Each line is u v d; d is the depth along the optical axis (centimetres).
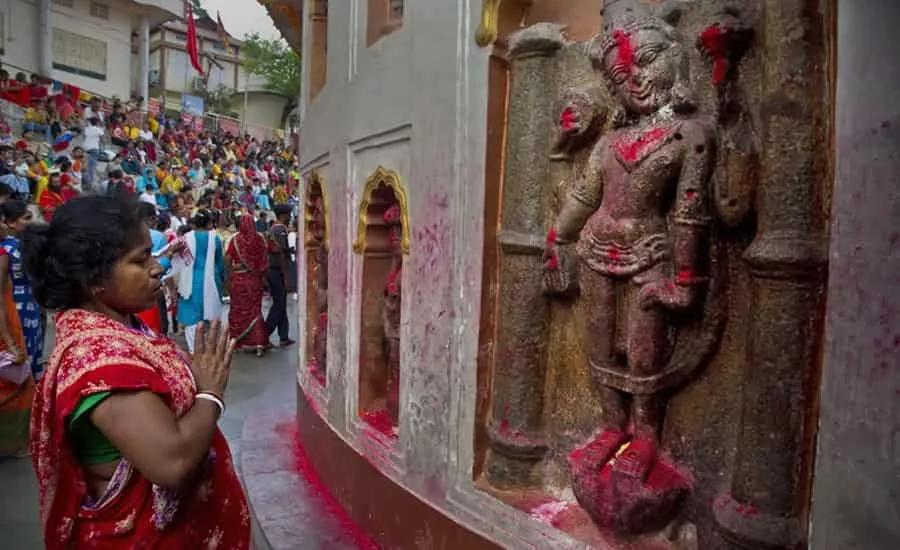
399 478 309
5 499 397
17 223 500
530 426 254
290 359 816
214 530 179
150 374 158
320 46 500
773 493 177
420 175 295
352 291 370
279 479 421
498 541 247
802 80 167
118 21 2692
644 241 208
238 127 3288
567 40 248
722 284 200
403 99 309
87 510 163
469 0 264
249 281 820
